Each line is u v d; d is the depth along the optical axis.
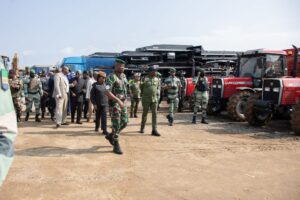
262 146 6.28
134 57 18.34
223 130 8.20
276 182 4.13
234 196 3.62
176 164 4.93
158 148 5.99
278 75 9.91
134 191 3.74
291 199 3.56
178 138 6.99
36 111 9.25
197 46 18.73
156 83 7.24
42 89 10.20
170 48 19.09
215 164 4.95
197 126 8.83
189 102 12.57
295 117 7.42
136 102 10.66
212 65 15.55
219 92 10.44
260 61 10.01
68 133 7.41
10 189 3.72
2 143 1.28
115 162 4.97
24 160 4.99
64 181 4.05
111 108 5.52
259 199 3.55
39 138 6.75
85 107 10.05
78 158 5.17
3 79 1.33
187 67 18.62
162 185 3.96
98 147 5.99
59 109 8.16
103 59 20.19
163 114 11.86
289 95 8.14
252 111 8.68
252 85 10.27
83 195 3.59
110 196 3.58
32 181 4.02
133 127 8.48
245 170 4.65
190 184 4.01
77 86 8.88
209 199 3.52
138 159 5.18
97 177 4.23
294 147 6.22
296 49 8.53
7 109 1.34
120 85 5.46
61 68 8.35
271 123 9.70
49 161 4.97
